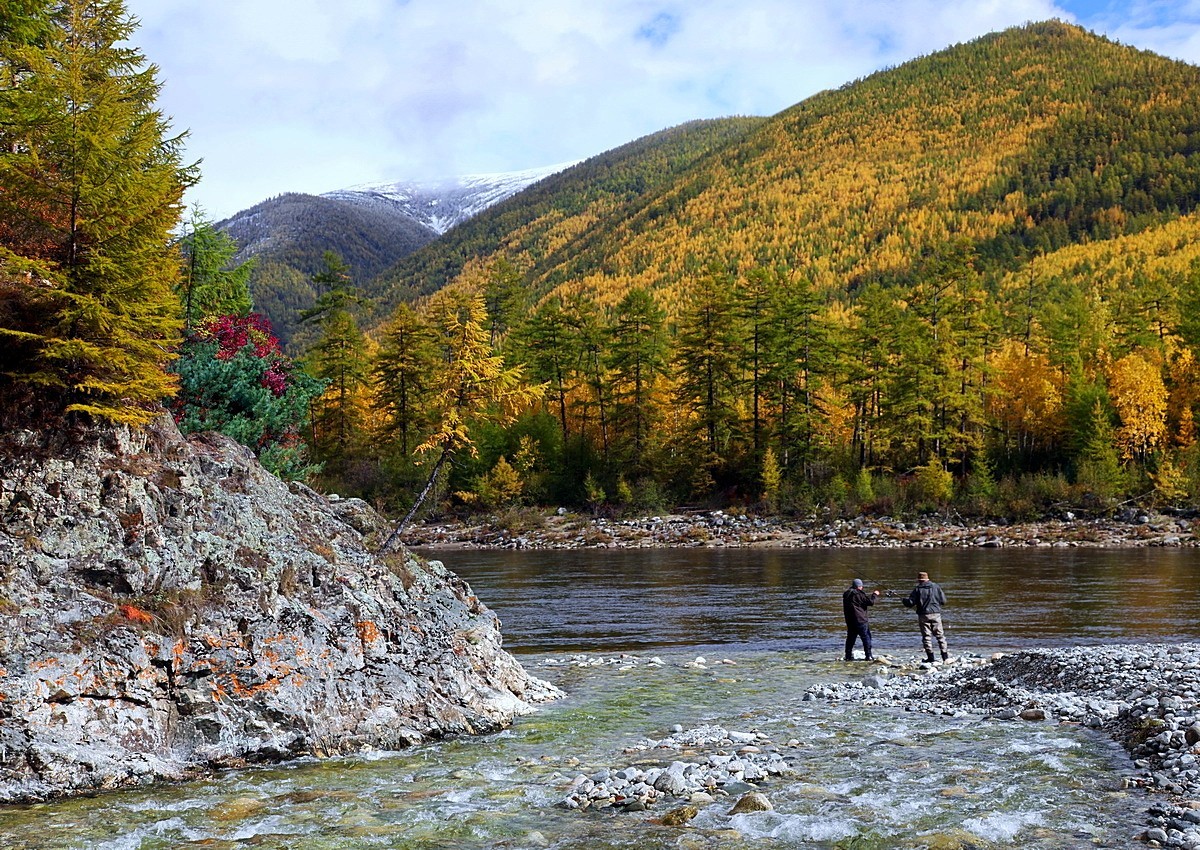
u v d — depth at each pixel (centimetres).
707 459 7269
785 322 7300
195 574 1236
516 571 4319
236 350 2703
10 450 1173
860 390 7188
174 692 1123
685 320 7544
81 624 1088
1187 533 5384
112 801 964
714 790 982
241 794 996
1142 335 7269
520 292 9944
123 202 1258
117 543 1189
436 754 1198
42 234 1255
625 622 2677
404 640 1404
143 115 1430
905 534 5812
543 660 2072
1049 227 19675
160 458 1348
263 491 1456
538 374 8256
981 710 1416
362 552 1544
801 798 943
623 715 1461
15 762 973
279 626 1252
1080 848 772
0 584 1067
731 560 4784
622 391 8000
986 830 825
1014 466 7056
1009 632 2316
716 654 2147
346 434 7819
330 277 8394
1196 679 1339
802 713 1455
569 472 7688
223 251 4069
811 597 3186
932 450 7038
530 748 1235
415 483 7256
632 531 6488
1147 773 995
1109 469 6103
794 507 6638
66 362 1245
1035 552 4897
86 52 1427
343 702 1247
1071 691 1462
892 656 2067
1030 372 7156
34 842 831
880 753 1144
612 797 960
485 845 820
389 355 7575
